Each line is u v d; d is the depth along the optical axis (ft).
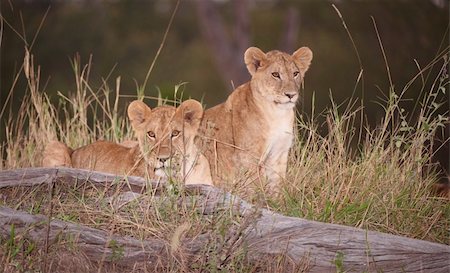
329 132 37.55
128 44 118.11
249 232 29.45
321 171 35.96
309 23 114.32
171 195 30.94
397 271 28.84
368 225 32.78
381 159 35.63
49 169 32.17
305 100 96.58
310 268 28.99
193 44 129.39
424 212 34.32
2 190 32.09
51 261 29.01
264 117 40.04
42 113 42.93
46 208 31.42
